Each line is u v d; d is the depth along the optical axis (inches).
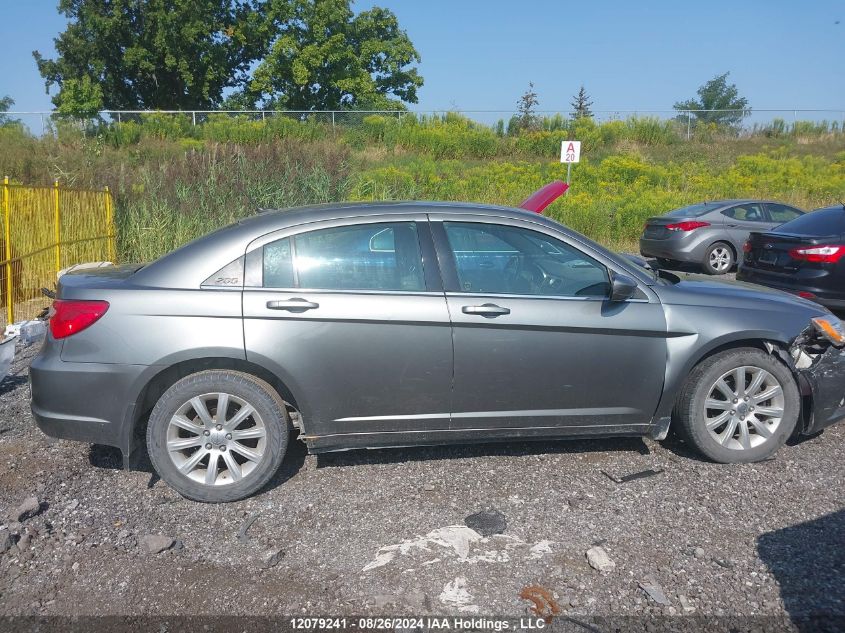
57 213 358.9
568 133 1232.8
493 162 1125.1
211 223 474.9
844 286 301.7
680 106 2027.6
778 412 166.6
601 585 118.6
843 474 160.7
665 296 162.4
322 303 147.8
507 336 152.9
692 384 163.5
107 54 1582.2
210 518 144.0
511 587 118.4
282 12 1577.3
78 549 131.6
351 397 151.0
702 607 112.2
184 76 1569.9
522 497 150.7
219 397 147.8
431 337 150.6
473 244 158.2
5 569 125.2
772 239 328.2
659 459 170.1
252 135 1136.8
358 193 588.1
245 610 113.0
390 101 1579.7
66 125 1036.5
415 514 143.9
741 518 140.6
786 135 1333.7
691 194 862.5
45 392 146.5
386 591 117.6
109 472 165.0
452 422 155.9
